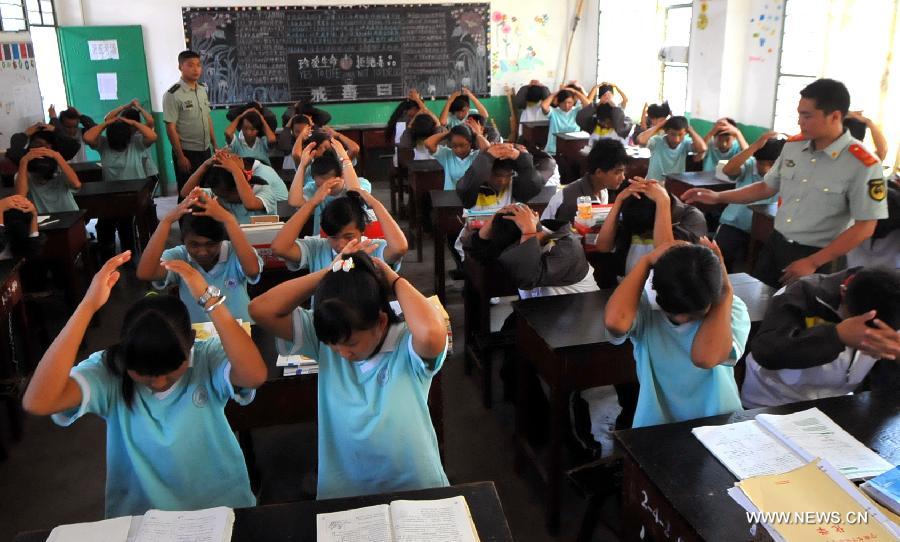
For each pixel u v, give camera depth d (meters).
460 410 3.03
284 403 2.07
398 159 6.11
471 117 6.23
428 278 4.68
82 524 1.28
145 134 5.39
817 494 1.21
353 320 1.25
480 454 2.70
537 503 2.40
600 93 7.42
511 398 3.05
